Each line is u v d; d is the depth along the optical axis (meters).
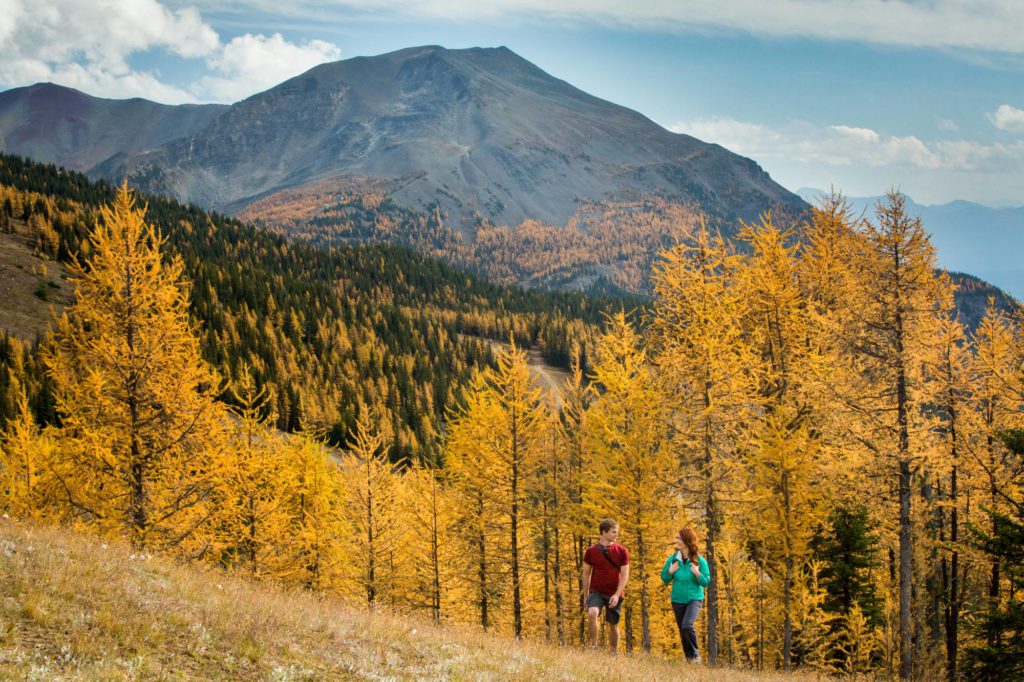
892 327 20.45
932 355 20.83
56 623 7.16
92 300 19.91
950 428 22.84
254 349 128.25
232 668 7.28
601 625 30.41
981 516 23.00
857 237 22.16
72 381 19.73
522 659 10.66
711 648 21.09
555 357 186.25
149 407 20.20
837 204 25.34
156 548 19.22
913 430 20.05
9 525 11.16
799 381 21.34
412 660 9.34
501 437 28.59
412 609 33.91
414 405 132.00
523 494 28.95
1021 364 23.62
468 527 31.41
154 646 7.26
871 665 27.59
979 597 27.59
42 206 150.12
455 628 14.08
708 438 21.30
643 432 23.52
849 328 21.14
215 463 20.81
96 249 20.22
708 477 21.22
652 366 24.11
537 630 34.84
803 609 23.70
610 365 25.34
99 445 18.89
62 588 8.07
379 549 35.34
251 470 23.41
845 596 26.81
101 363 19.69
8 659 5.98
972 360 22.69
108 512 19.31
